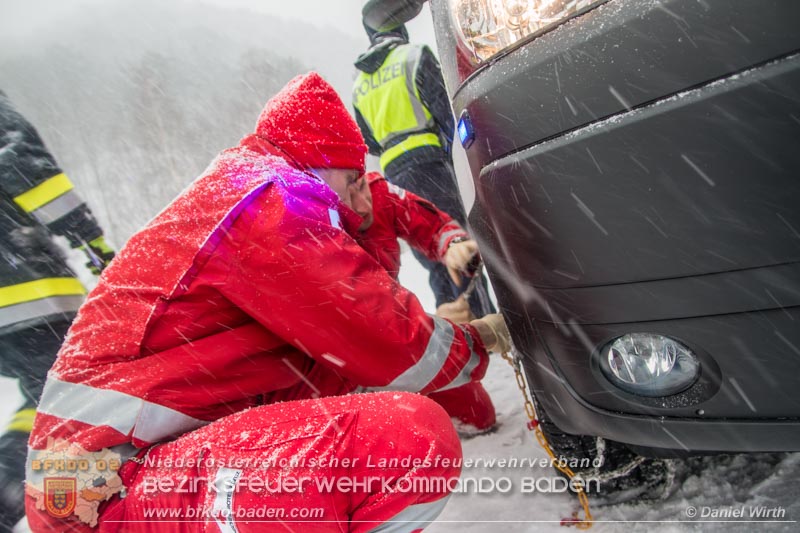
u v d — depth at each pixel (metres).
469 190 1.31
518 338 1.28
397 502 1.07
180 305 1.21
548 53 1.03
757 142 0.86
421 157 2.81
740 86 0.86
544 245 1.11
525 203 1.11
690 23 0.88
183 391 1.20
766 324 0.94
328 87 1.47
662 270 0.99
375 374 1.29
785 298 0.91
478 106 1.16
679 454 1.21
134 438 1.15
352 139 1.48
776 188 0.87
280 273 1.20
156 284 1.22
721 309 0.96
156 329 1.20
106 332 1.20
